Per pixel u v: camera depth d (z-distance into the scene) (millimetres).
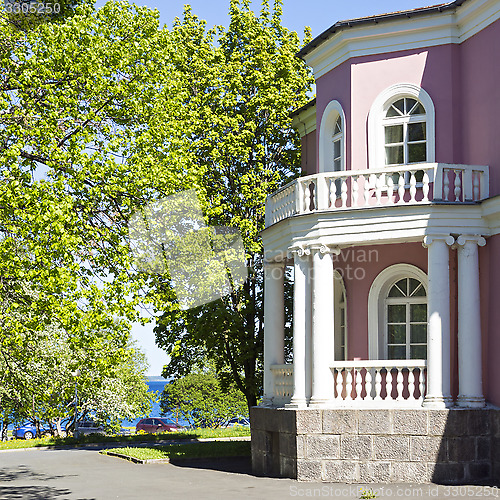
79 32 17109
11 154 15594
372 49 20125
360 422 17547
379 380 17953
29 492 17125
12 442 38000
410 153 19672
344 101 20516
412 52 19719
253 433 20562
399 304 19812
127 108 17984
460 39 19344
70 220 15727
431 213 17656
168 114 19047
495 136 17953
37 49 16734
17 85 16594
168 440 37219
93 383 18594
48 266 15477
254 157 27422
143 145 17969
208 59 27438
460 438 17000
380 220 18031
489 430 17203
